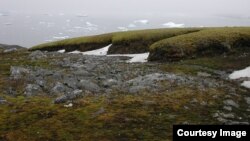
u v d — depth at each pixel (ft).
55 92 123.75
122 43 240.32
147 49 228.63
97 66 171.22
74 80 138.31
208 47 192.34
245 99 117.80
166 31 248.32
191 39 199.62
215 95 118.01
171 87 125.90
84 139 85.05
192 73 154.40
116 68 166.50
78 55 220.23
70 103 109.91
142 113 100.32
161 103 108.68
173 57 189.78
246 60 171.63
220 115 100.32
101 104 107.86
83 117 98.32
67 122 95.45
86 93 120.06
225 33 203.00
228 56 184.24
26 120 98.02
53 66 174.91
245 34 201.16
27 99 117.29
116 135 86.89
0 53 248.11
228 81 142.61
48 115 101.09
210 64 171.12
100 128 91.15
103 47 260.62
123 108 104.32
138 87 124.47
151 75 138.72
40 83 134.10
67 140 84.94
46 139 85.76
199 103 110.01
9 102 113.39
